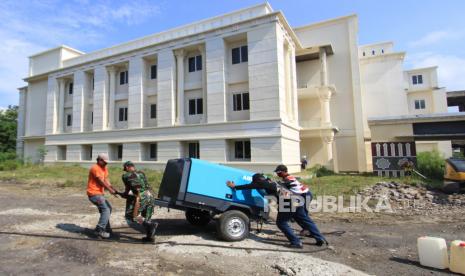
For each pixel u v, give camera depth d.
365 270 4.79
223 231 6.09
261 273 4.58
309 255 5.46
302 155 25.50
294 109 22.61
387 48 35.56
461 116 17.38
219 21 21.88
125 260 5.03
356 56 25.55
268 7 20.55
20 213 8.99
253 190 6.85
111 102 26.81
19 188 15.47
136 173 6.20
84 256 5.18
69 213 9.13
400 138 18.62
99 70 27.45
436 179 16.00
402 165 17.14
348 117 25.52
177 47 23.05
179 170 6.29
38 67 33.88
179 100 22.92
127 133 24.94
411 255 5.54
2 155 33.22
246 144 20.47
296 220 6.26
